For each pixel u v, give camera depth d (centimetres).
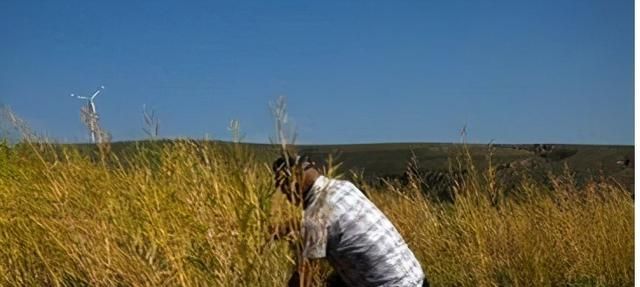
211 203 597
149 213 617
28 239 658
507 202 850
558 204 878
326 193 520
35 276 654
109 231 630
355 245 520
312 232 521
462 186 830
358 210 521
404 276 524
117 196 666
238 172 578
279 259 565
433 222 823
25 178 730
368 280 522
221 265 571
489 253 786
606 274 786
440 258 805
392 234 528
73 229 638
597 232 804
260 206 557
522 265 770
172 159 673
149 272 595
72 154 744
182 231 601
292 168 518
